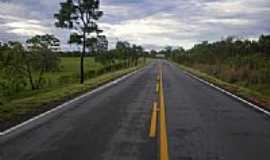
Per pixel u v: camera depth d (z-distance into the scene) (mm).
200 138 9125
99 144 8453
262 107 15180
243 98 18625
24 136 9305
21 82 31672
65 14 30234
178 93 20938
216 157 7422
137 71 53344
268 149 8109
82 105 15555
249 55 54281
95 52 35875
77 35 30188
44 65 34625
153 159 7223
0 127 10500
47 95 19797
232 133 9766
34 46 33969
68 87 25281
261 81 27297
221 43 66562
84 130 10086
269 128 10523
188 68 66000
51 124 10984
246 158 7391
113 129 10219
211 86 26219
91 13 30531
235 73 33375
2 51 32031
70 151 7832
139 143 8547
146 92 21516
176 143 8562
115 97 18797
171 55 175000
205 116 12594
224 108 14703
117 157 7359
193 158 7316
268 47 61969
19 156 7426
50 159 7215
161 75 41750
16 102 16750
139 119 11898
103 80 32750
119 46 75750
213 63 60875
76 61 83688
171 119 11914
